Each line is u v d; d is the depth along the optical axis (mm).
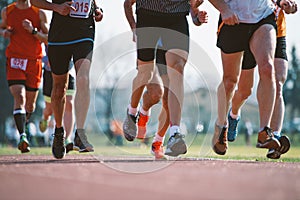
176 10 8586
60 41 8695
